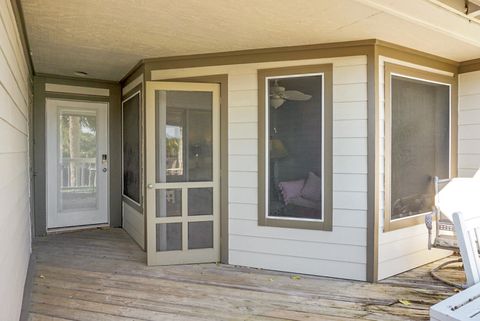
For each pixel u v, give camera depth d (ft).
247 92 12.54
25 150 11.69
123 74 16.84
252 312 9.16
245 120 12.59
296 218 12.05
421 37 10.80
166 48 12.27
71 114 18.04
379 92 11.30
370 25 9.87
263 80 12.28
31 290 10.50
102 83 18.53
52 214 17.70
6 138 6.63
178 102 12.95
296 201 12.07
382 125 11.48
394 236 11.84
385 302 9.75
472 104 13.47
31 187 16.16
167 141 12.93
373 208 11.20
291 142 12.09
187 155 13.01
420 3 8.43
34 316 8.91
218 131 12.96
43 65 15.06
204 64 12.99
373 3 8.23
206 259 13.07
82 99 18.10
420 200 12.66
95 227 18.69
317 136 11.77
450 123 13.56
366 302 9.75
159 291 10.50
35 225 17.13
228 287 10.81
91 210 18.63
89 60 14.06
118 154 19.01
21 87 10.16
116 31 10.59
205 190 13.08
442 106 13.37
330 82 11.53
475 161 13.41
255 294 10.29
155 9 8.95
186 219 12.96
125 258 13.67
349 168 11.42
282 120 12.17
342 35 10.72
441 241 11.26
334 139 11.55
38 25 10.11
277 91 12.20
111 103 18.76
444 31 9.83
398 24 9.75
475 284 4.74
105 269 12.41
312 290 10.59
